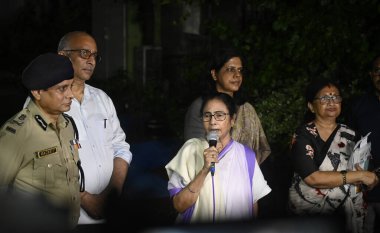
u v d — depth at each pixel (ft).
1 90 42.57
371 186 13.84
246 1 26.68
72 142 11.88
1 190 9.59
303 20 23.72
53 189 11.18
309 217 5.03
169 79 32.65
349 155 13.74
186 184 12.29
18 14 48.08
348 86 22.63
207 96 13.83
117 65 33.40
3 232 5.53
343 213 5.19
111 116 14.46
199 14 31.50
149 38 33.37
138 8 33.30
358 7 23.53
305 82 22.76
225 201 12.01
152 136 28.35
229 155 12.32
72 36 13.79
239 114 15.46
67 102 11.33
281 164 20.71
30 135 11.04
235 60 15.48
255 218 5.00
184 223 5.03
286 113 21.56
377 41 23.97
